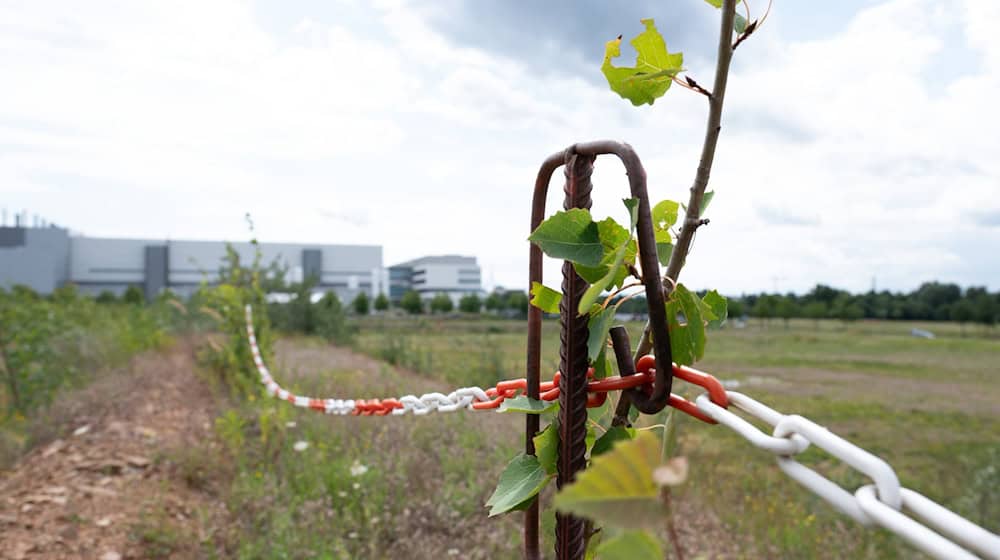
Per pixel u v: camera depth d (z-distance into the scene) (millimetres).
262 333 6871
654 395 563
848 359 14984
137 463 4203
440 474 4258
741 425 475
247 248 69500
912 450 5633
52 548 2910
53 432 4992
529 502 675
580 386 637
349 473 3875
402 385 7695
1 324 5648
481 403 1090
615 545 268
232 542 3248
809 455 4832
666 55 637
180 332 13250
